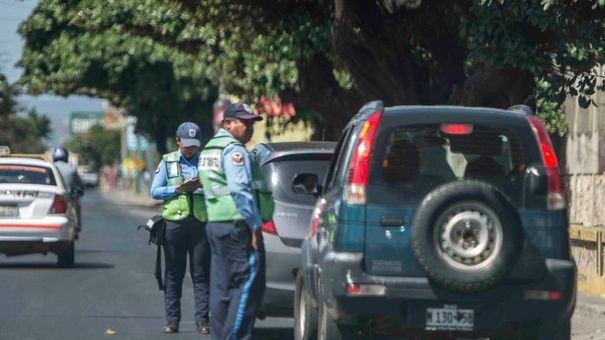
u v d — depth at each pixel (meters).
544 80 35.88
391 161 22.41
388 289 21.98
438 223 21.41
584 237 40.94
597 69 45.03
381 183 22.33
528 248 22.31
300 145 30.12
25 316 34.62
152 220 30.97
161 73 123.25
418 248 21.45
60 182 52.06
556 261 22.34
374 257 22.16
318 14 53.00
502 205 21.39
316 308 25.34
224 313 25.12
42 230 50.56
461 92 41.41
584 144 53.00
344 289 22.08
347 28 47.12
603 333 32.06
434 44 47.22
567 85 35.41
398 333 23.33
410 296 21.95
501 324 22.16
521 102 40.25
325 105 60.97
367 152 22.41
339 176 23.64
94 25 79.06
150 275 49.50
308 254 25.23
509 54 35.59
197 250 30.66
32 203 50.78
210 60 76.00
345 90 60.88
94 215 128.62
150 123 135.50
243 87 79.06
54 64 118.81
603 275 39.56
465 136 22.64
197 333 31.20
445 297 21.94
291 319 35.34
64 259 52.88
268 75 75.94
